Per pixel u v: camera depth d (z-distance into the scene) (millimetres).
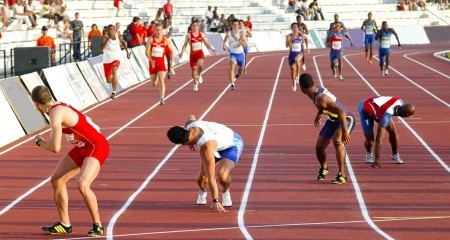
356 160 28578
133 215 21109
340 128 24766
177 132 20578
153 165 28188
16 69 46969
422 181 25062
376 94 50500
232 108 43875
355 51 98062
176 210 21625
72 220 20594
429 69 69688
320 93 24328
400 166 27453
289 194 23453
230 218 20625
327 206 21891
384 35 63062
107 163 28578
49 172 27359
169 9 96438
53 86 40656
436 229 19062
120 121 39625
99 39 66688
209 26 98688
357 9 120188
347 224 19781
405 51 97188
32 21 75188
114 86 48594
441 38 119250
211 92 52500
